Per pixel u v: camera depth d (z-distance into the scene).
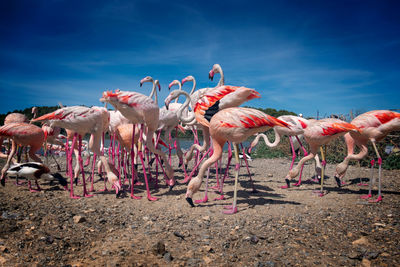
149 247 3.03
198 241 3.20
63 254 2.84
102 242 3.15
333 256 2.83
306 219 3.97
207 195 5.46
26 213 3.90
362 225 3.71
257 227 3.64
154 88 6.94
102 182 6.58
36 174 4.93
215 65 7.09
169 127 7.04
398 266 2.60
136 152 6.54
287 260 2.74
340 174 6.05
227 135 4.22
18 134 5.26
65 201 4.74
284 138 14.12
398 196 5.40
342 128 4.95
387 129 5.03
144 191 5.78
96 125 5.11
